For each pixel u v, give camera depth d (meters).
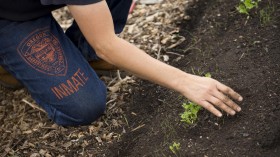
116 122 2.13
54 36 2.04
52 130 2.15
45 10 2.00
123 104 2.19
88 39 1.78
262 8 2.29
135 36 2.43
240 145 1.86
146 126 2.07
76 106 2.03
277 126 1.88
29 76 2.03
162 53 2.34
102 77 2.31
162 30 2.43
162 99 2.16
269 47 2.13
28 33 1.99
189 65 2.23
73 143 2.09
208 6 2.45
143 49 2.37
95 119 2.11
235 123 1.94
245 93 2.01
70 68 2.03
